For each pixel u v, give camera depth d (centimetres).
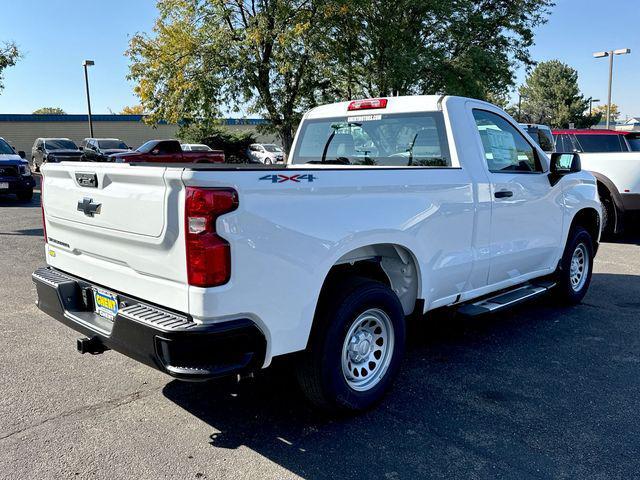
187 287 272
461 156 424
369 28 2441
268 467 294
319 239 308
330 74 2514
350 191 326
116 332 298
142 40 2417
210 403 368
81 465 293
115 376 408
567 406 365
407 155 457
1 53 2445
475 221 427
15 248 885
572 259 582
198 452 308
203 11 2339
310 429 335
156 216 281
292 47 2262
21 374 409
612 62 2889
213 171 265
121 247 310
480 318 559
